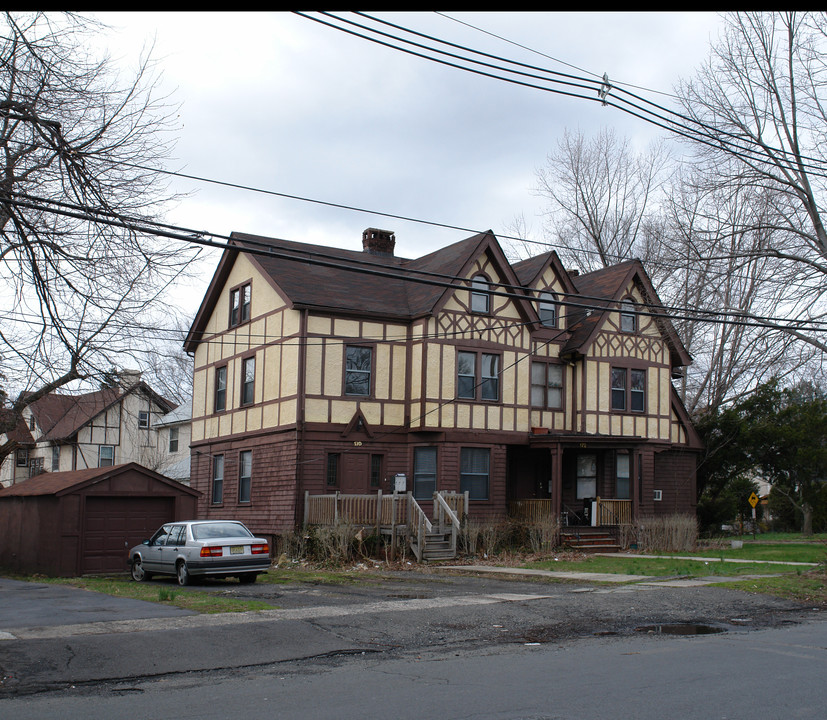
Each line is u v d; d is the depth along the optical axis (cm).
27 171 1379
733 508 3900
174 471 4684
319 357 2752
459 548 2638
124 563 2628
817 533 4109
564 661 1000
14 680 894
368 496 2584
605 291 3306
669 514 3238
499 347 2966
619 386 3244
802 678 897
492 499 2902
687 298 3020
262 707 775
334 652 1070
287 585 1884
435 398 2809
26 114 1345
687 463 3516
